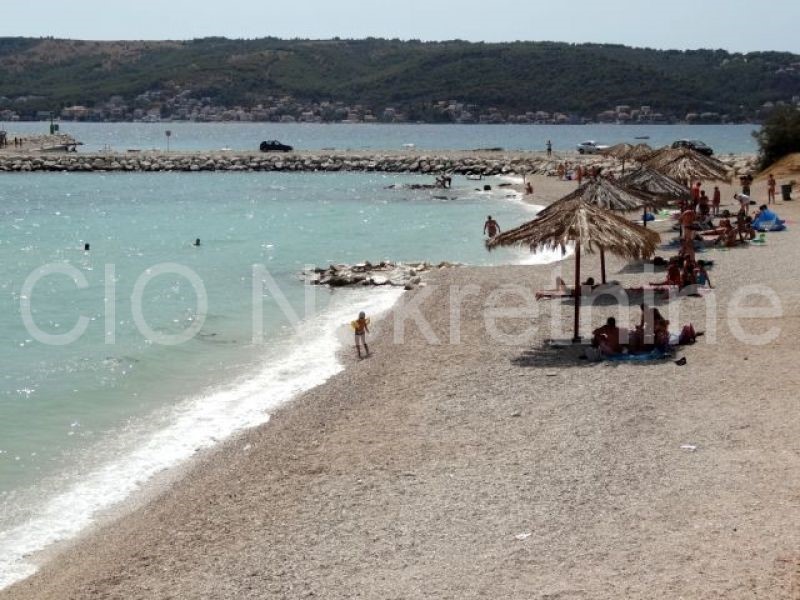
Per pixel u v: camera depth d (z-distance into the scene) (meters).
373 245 48.88
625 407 17.92
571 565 11.76
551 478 14.74
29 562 14.04
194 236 53.28
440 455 16.34
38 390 23.00
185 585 12.31
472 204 68.81
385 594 11.43
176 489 16.44
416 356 24.00
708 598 10.60
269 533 13.69
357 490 15.02
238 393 22.45
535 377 20.77
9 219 61.72
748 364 20.17
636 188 31.45
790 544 11.80
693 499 13.46
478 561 12.11
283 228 56.59
